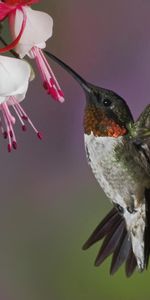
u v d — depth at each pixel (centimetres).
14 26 126
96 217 154
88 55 157
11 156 154
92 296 151
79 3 156
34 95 155
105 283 151
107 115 130
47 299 153
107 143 130
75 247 153
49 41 156
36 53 126
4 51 125
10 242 154
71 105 155
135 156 131
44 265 153
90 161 131
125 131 131
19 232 154
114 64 157
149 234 131
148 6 157
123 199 131
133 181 131
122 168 130
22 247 154
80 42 156
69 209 154
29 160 155
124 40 157
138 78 156
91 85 130
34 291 153
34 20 126
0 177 154
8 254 154
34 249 154
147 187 131
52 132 155
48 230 154
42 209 154
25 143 155
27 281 153
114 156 130
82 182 155
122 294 150
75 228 154
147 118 131
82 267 152
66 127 155
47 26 126
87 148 131
